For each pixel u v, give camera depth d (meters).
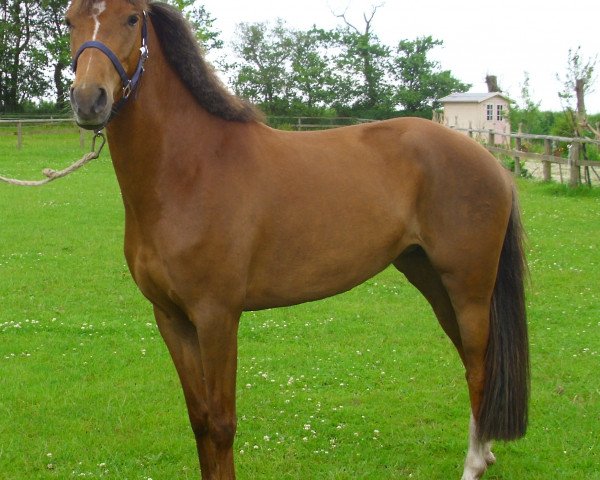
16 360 5.61
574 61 20.47
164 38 3.28
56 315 6.79
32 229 10.71
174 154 3.20
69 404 4.79
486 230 3.79
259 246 3.34
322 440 4.34
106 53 2.94
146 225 3.21
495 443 4.31
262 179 3.35
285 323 6.67
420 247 3.95
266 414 4.71
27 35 39.38
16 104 40.06
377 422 4.61
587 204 13.38
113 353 5.80
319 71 37.41
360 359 5.72
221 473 3.34
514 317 3.87
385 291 7.90
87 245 9.75
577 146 14.88
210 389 3.27
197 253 3.16
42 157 20.58
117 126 3.15
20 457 4.07
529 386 3.81
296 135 3.69
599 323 6.48
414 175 3.78
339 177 3.56
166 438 4.36
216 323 3.23
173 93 3.26
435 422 4.62
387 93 37.69
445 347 6.03
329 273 3.57
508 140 22.81
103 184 15.97
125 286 7.87
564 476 3.88
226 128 3.37
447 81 37.62
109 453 4.16
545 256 9.15
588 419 4.56
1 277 8.02
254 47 38.22
